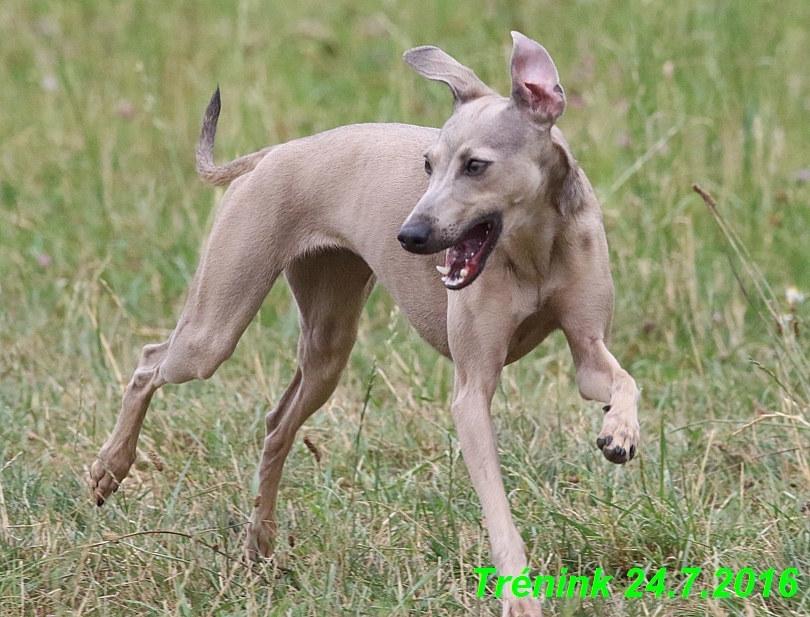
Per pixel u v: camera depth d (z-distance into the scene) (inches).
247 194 380.5
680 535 356.2
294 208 378.0
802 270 551.8
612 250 549.3
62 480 409.4
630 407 320.8
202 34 829.2
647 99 612.7
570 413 457.4
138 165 684.1
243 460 422.3
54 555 346.6
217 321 378.3
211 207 614.2
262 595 341.1
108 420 457.1
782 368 443.2
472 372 341.4
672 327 525.0
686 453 424.8
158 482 411.5
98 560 347.3
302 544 367.2
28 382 489.4
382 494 392.2
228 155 647.8
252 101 697.6
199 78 770.2
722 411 459.2
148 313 557.0
